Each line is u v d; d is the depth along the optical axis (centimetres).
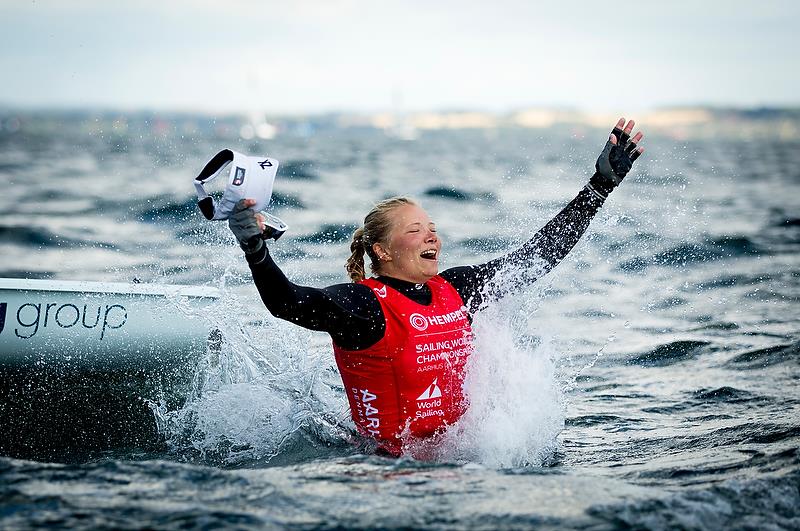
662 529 439
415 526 435
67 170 4541
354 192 3150
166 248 1738
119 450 755
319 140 14775
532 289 834
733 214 2511
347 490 493
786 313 1307
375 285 706
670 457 664
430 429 701
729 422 784
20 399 782
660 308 1364
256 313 911
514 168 5284
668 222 2241
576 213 781
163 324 811
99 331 797
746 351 1087
